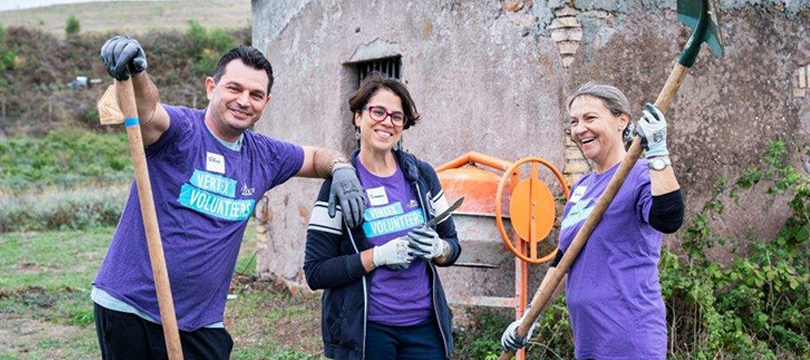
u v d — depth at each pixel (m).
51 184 23.66
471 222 5.77
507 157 6.37
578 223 3.67
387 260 3.63
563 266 3.59
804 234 6.43
